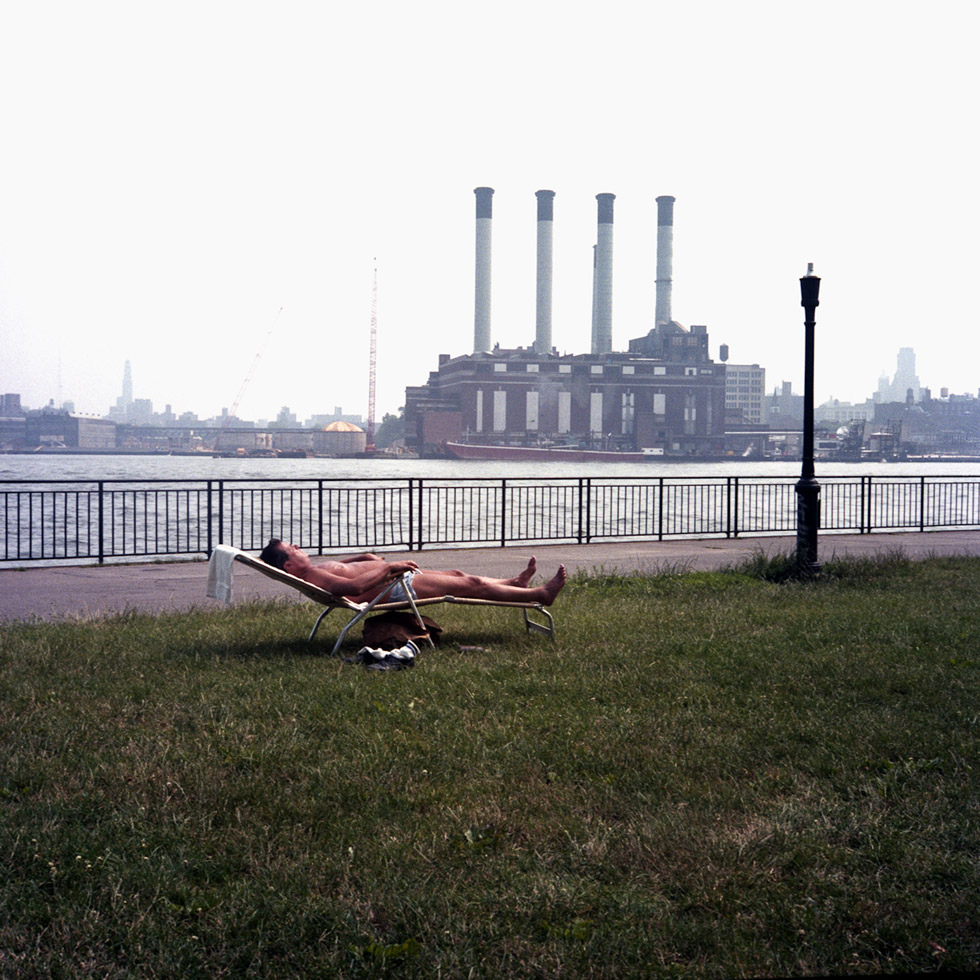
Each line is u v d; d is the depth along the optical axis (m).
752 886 3.56
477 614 9.80
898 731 5.45
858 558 14.99
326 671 7.00
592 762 4.93
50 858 3.70
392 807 4.31
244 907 3.34
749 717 5.78
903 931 3.22
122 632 8.38
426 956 3.06
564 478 18.80
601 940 3.15
